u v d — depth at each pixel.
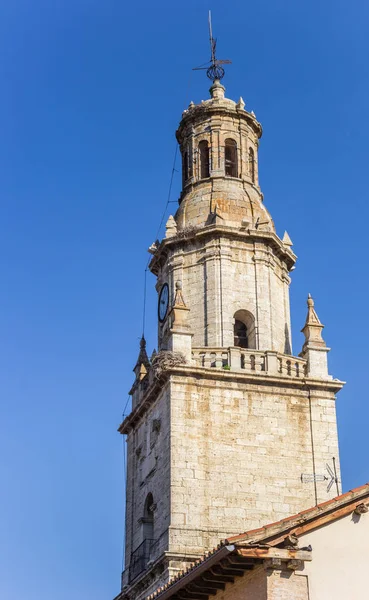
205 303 50.50
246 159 55.75
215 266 51.00
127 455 53.72
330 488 46.78
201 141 56.00
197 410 46.91
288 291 53.41
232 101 57.31
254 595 28.17
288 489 46.41
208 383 47.50
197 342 49.94
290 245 53.91
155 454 48.31
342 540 28.58
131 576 48.69
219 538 44.56
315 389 48.66
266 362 48.50
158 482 47.12
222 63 58.50
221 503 45.38
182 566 43.59
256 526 45.25
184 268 51.84
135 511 50.66
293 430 47.66
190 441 46.22
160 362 47.38
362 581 28.25
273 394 48.09
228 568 28.53
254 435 47.06
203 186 54.59
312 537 28.39
